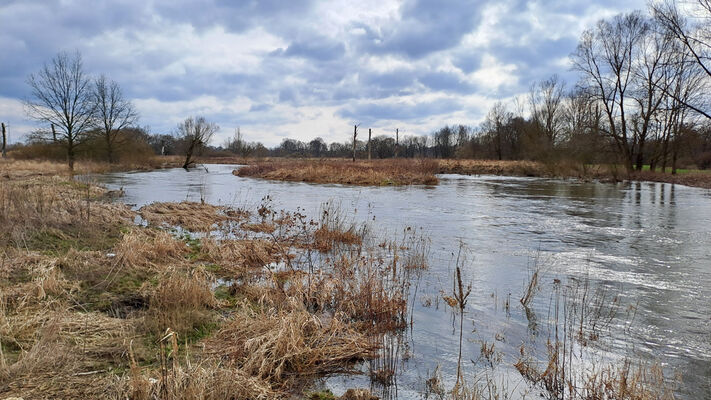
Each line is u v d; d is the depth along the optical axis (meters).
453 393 4.06
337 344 5.10
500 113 71.50
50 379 3.78
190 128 57.97
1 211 9.38
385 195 22.86
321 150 115.00
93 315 5.36
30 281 6.27
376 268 7.90
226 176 38.62
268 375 4.31
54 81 36.16
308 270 8.26
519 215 15.96
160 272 7.43
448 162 53.69
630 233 12.53
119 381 3.72
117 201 18.36
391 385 4.39
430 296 7.13
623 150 40.53
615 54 38.91
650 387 4.35
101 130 41.53
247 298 6.52
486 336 5.64
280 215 14.96
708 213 16.69
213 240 9.93
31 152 43.16
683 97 31.47
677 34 23.23
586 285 7.70
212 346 4.81
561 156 42.41
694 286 7.64
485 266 8.90
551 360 4.53
